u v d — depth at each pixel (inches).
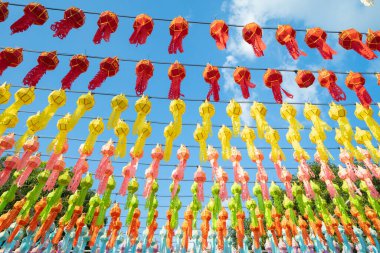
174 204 313.3
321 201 307.3
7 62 165.5
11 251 276.5
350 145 218.8
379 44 181.3
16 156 233.1
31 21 158.2
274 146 206.2
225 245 323.6
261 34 178.1
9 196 239.9
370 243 329.1
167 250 311.6
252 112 214.8
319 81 197.3
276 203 306.0
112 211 313.9
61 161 251.8
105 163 228.1
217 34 175.9
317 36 176.7
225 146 217.3
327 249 328.5
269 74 190.2
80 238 314.3
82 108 188.9
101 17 166.7
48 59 168.6
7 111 181.2
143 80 181.5
